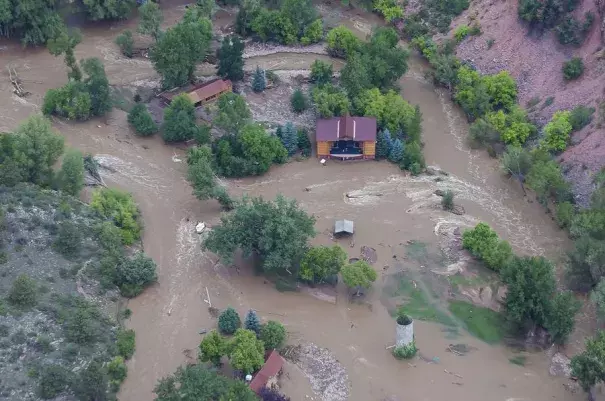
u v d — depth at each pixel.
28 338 93.25
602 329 101.06
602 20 134.50
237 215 107.12
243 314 103.75
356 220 119.75
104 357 95.00
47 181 116.38
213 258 112.12
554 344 99.94
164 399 84.06
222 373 94.56
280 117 139.38
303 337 100.62
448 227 118.25
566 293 99.94
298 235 105.25
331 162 132.00
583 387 91.25
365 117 133.00
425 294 107.50
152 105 141.00
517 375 96.38
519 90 141.50
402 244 115.38
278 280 109.00
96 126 135.25
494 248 109.81
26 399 86.94
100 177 124.00
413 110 135.38
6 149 116.56
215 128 135.50
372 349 99.38
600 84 130.12
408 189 126.19
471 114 141.38
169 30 142.75
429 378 95.69
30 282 97.56
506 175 129.00
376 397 93.31
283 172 129.62
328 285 108.19
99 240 109.38
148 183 124.94
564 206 115.81
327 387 94.19
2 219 105.19
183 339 100.12
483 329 102.38
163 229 116.88
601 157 121.25
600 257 102.81
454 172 130.62
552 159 126.44
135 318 103.06
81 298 101.00
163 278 109.06
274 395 89.44
